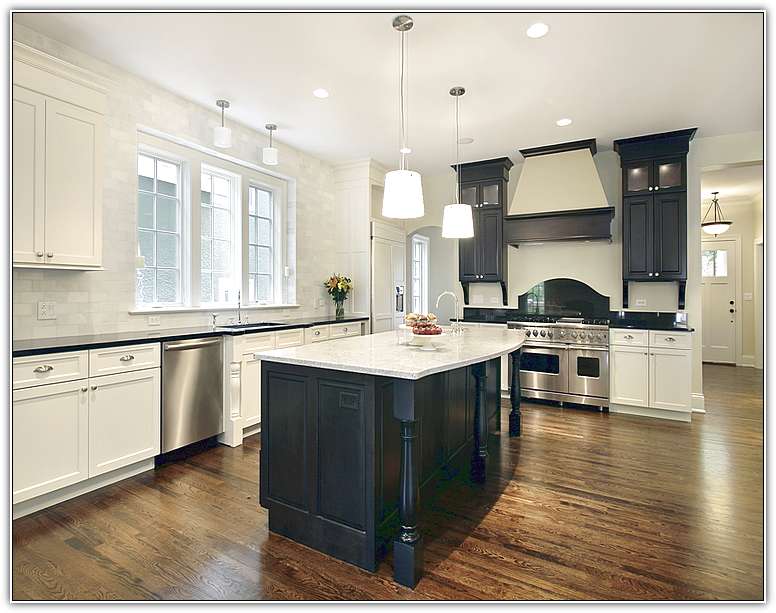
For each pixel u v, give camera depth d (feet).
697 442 12.23
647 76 10.89
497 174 17.76
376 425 6.63
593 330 15.51
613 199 16.88
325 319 17.28
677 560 6.74
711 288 26.30
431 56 9.98
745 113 13.16
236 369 12.04
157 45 9.63
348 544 6.73
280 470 7.52
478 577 6.35
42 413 7.98
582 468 10.44
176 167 13.02
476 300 19.51
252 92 11.89
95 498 8.71
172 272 12.92
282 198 16.70
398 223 20.80
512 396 12.78
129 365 9.55
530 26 8.81
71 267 9.04
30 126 8.30
